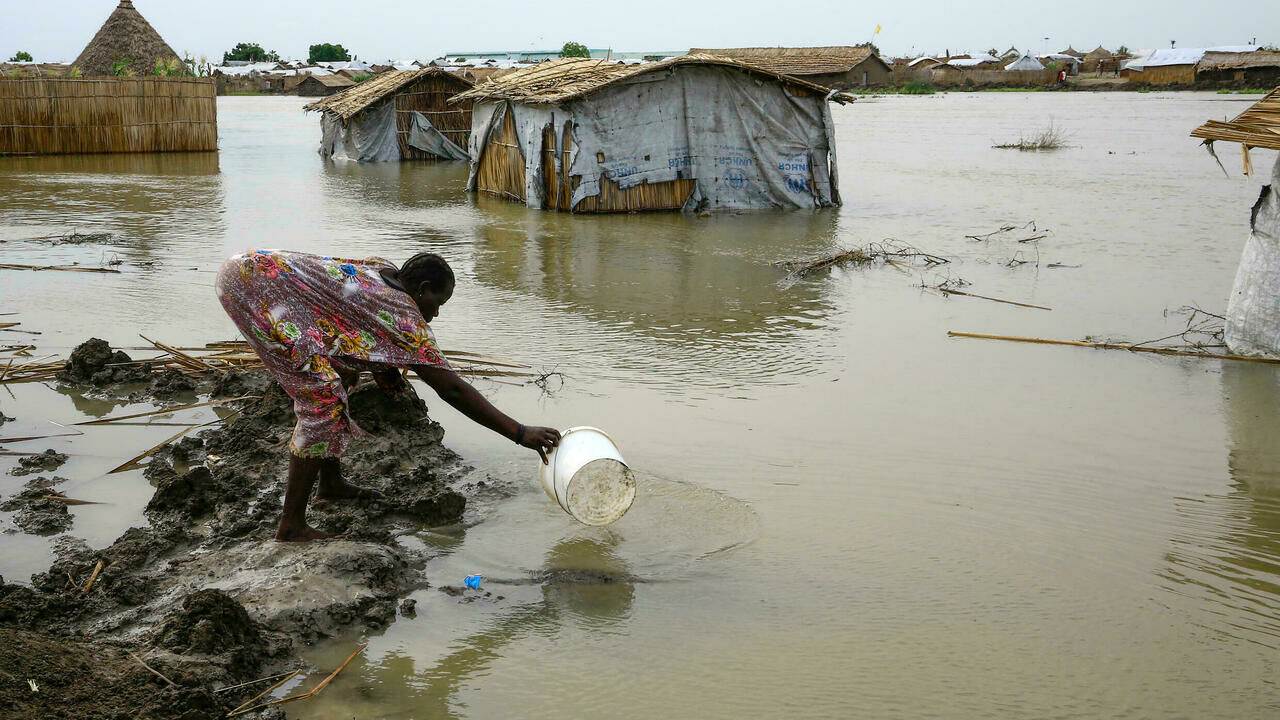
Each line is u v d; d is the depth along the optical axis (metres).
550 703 3.42
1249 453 5.71
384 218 14.94
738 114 15.90
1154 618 3.99
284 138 33.72
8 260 10.69
